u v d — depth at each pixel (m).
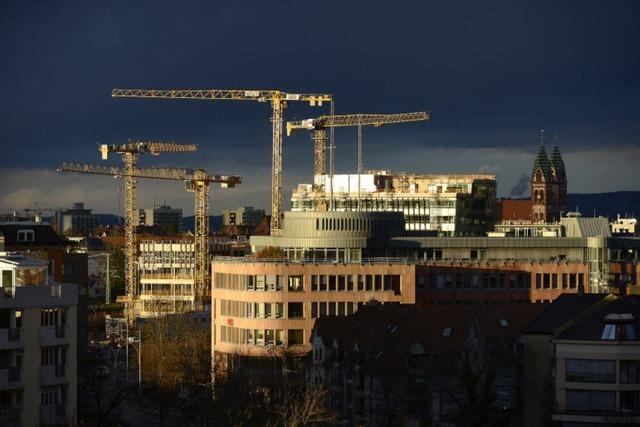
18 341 182.25
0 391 180.38
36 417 183.62
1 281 196.50
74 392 188.50
